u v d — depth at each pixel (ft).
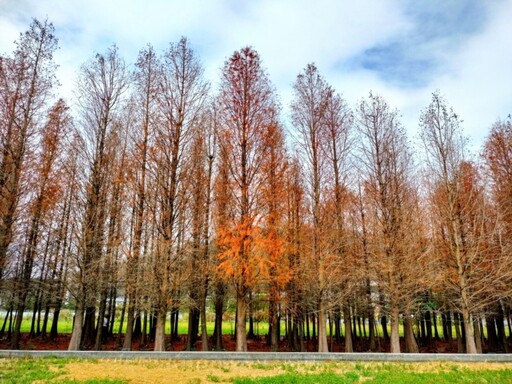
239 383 28.04
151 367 33.65
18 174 53.67
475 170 64.13
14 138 54.29
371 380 29.94
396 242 55.83
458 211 57.26
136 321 80.74
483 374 33.04
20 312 61.57
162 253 49.39
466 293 52.49
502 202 60.18
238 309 49.11
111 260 55.83
